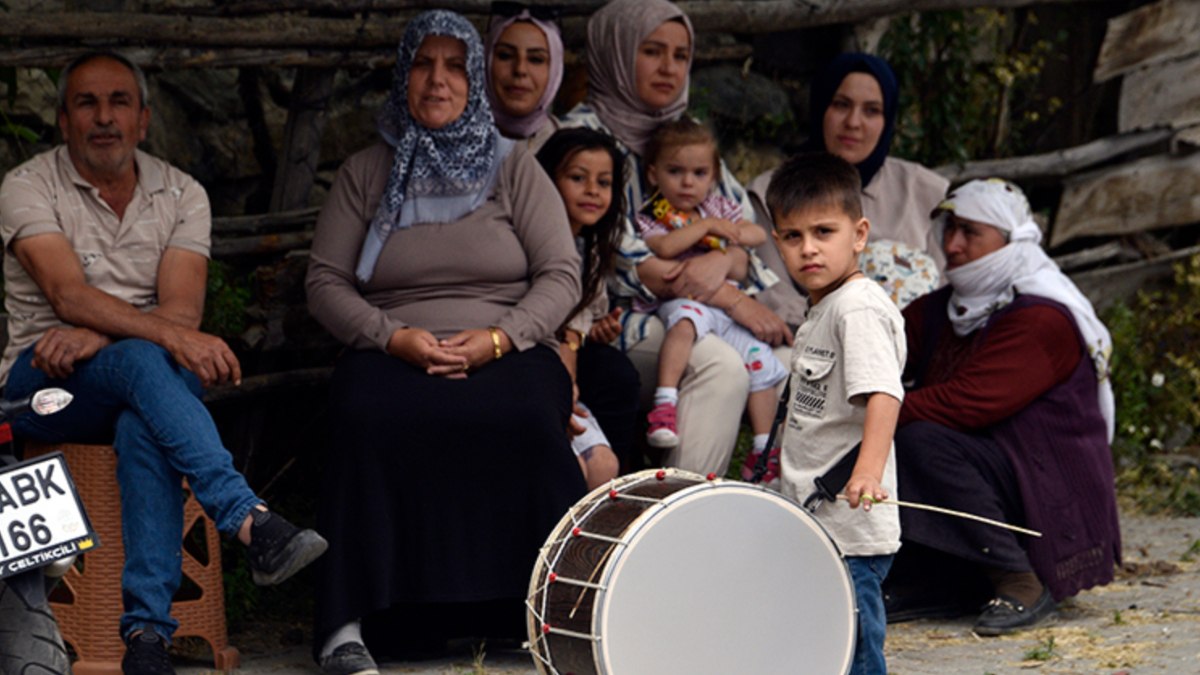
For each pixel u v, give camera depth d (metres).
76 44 6.16
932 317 5.92
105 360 4.61
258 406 6.41
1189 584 6.00
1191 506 7.64
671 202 6.08
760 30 7.65
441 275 5.29
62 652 3.67
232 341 6.21
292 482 6.66
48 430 4.75
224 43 6.25
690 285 5.89
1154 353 9.08
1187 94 9.00
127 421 4.57
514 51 6.21
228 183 7.32
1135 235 9.33
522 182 5.40
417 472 4.84
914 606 5.68
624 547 3.62
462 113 5.29
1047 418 5.57
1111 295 9.16
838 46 8.59
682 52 6.34
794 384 4.12
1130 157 9.20
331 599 4.74
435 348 5.00
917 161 8.67
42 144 6.80
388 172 5.39
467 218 5.32
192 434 4.46
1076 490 5.54
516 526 4.88
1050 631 5.29
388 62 6.62
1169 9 8.96
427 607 5.14
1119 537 5.71
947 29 8.49
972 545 5.40
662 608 3.65
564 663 3.75
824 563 3.80
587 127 6.07
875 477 3.76
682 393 5.80
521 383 5.01
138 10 6.88
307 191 6.62
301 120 6.57
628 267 5.95
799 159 4.05
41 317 4.93
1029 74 9.31
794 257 4.01
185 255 5.09
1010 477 5.49
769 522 3.75
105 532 4.73
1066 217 9.01
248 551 4.42
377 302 5.34
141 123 5.04
